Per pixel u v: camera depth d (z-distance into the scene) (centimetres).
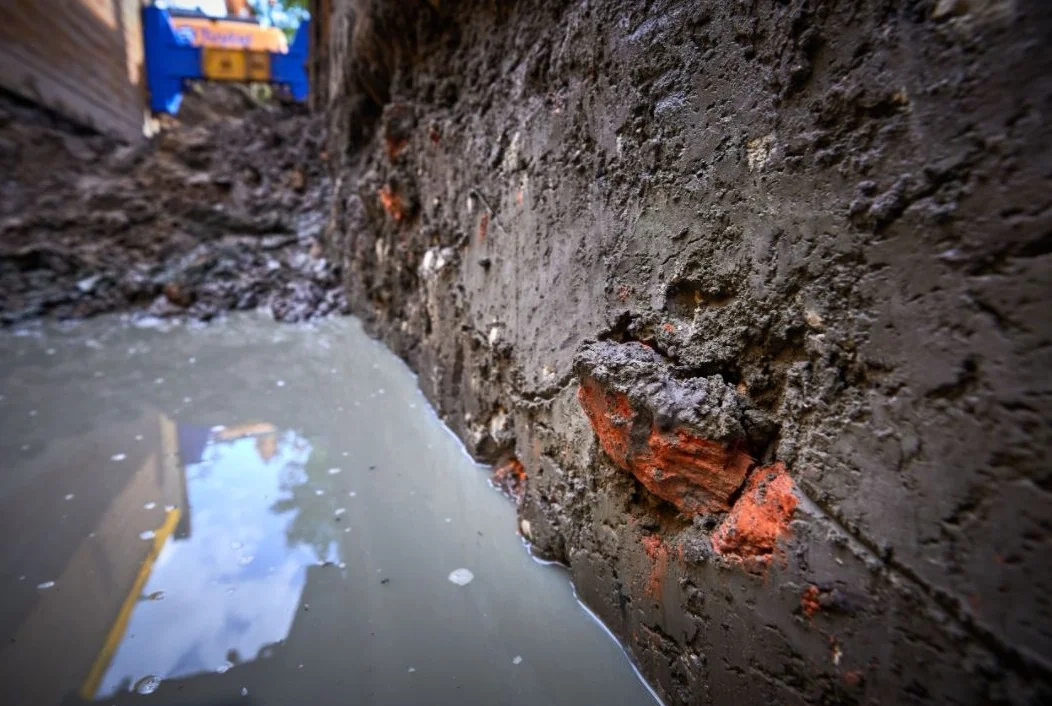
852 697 73
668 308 109
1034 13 54
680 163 104
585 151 135
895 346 69
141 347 389
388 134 288
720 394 95
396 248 320
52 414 273
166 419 267
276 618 139
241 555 164
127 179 579
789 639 82
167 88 852
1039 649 54
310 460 224
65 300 473
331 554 164
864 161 71
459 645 131
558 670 123
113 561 161
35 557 163
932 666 64
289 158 629
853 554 73
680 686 107
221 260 530
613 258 125
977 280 60
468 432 226
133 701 116
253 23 909
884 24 68
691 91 101
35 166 561
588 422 133
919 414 66
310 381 319
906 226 67
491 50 199
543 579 154
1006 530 57
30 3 576
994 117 58
